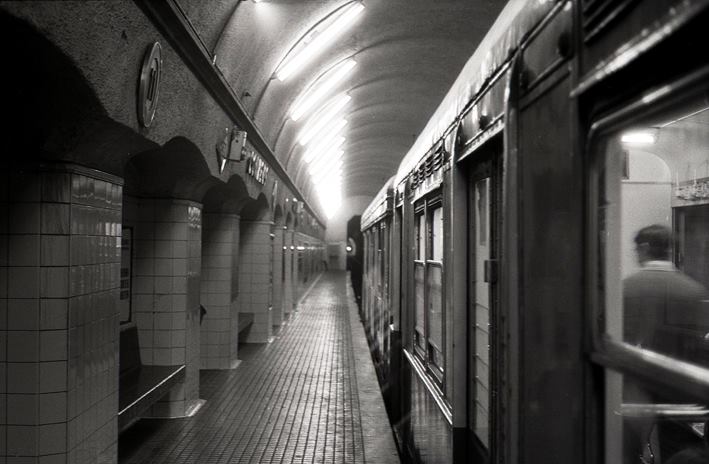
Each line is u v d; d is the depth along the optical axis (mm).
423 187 4969
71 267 3361
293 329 14492
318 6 7496
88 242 3594
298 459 5441
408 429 5922
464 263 3438
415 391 5422
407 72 14273
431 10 10172
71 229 3363
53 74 2826
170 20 4070
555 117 1821
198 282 7051
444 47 12078
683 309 2697
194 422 6566
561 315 1760
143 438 6004
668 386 1248
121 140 3709
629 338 2686
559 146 1777
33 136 3189
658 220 2859
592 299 1570
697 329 2705
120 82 3373
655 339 2691
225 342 9375
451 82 13961
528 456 2045
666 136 2779
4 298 3309
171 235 6445
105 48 3100
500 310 2578
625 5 1373
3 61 2689
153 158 5750
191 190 6559
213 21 5293
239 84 7215
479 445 3090
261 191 10531
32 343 3301
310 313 18281
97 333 3746
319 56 10070
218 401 7496
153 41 3906
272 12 6727
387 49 12047
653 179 2854
